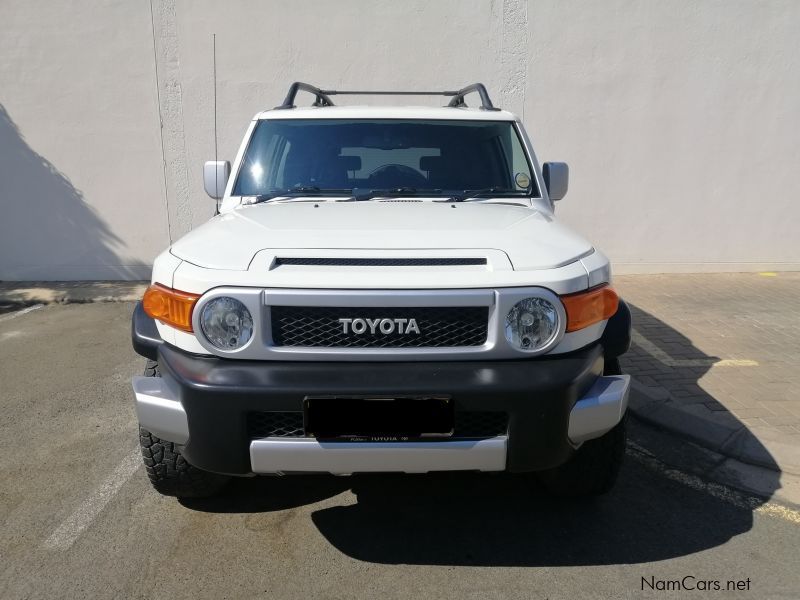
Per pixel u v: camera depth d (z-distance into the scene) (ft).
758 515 9.88
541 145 24.72
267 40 23.85
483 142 12.19
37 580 8.34
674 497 10.38
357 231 8.66
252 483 10.78
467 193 11.43
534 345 7.73
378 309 7.61
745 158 25.05
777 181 25.31
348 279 7.57
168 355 8.07
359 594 8.13
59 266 25.57
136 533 9.37
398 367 7.61
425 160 11.94
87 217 25.18
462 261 7.98
